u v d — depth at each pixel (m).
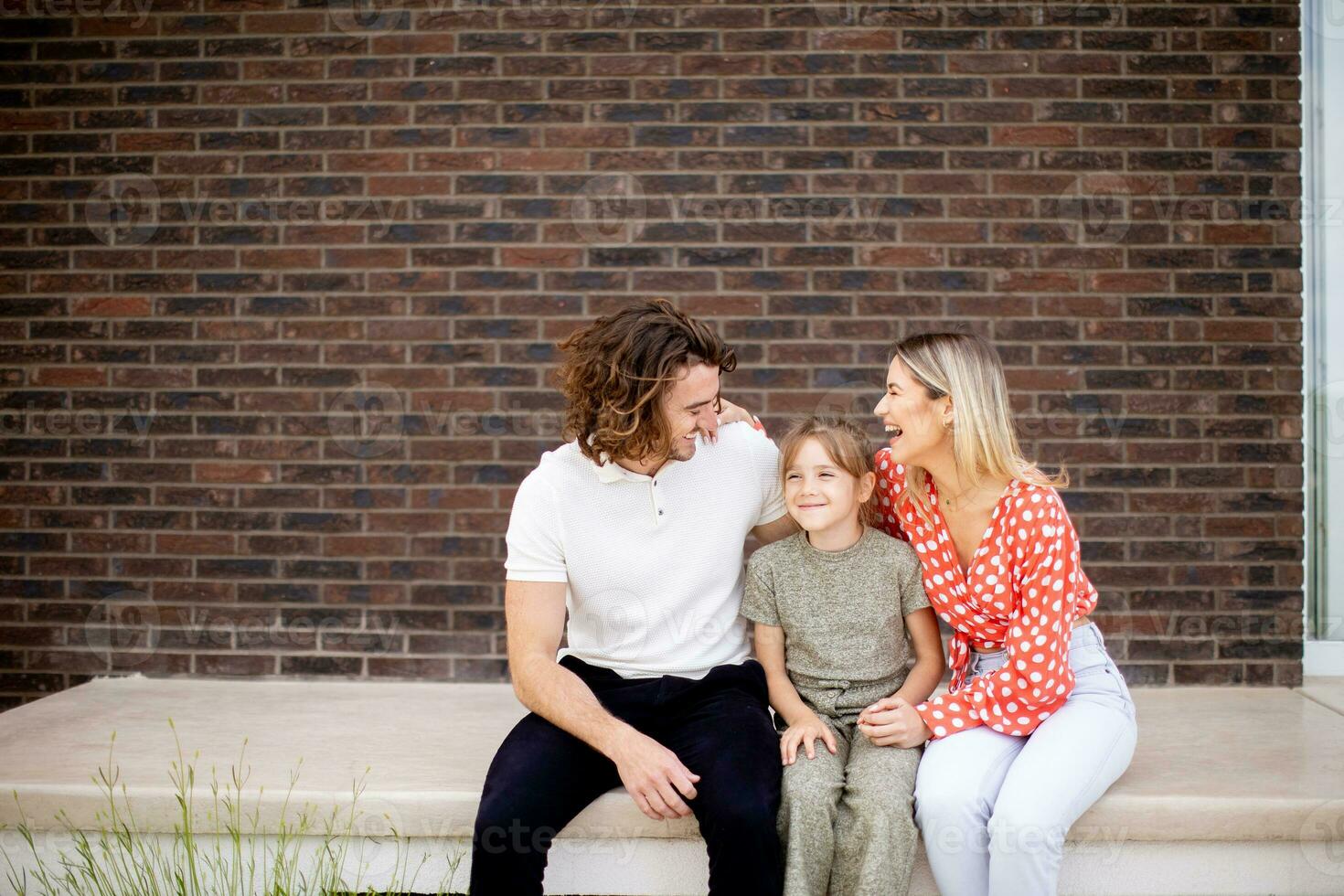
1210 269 2.73
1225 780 1.90
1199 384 2.74
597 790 1.75
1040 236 2.74
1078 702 1.77
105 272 2.80
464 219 2.78
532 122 2.77
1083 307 2.74
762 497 1.92
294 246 2.79
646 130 2.76
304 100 2.78
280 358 2.79
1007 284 2.74
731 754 1.64
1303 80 2.77
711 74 2.75
